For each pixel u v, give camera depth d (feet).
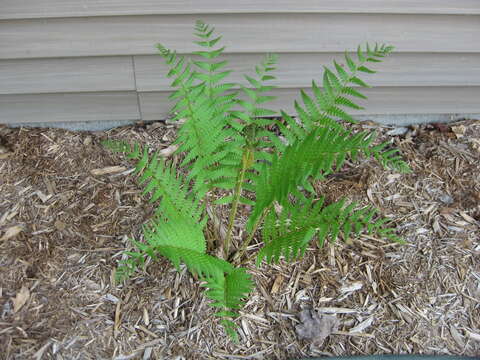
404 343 3.01
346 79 2.86
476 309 3.17
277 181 2.45
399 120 4.33
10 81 3.76
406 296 3.20
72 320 2.96
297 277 3.24
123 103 3.99
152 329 2.97
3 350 2.80
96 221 3.42
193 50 3.69
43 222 3.39
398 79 4.00
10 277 3.11
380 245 3.42
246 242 3.13
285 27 3.63
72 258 3.23
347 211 2.57
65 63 3.71
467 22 3.69
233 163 3.03
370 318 3.09
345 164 3.90
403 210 3.63
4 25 3.48
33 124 4.05
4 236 3.29
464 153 4.02
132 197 3.56
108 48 3.63
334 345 2.98
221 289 2.57
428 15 3.64
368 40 3.74
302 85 3.96
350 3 3.52
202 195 3.05
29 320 2.94
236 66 3.82
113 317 2.99
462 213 3.62
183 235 2.74
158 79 3.84
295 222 2.66
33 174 3.66
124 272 2.58
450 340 3.04
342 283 3.23
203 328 2.98
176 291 3.12
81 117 4.04
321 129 2.81
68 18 3.48
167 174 2.97
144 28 3.57
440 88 4.13
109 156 3.84
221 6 3.47
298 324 3.04
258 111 3.12
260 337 2.98
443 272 3.31
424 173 3.86
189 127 2.93
